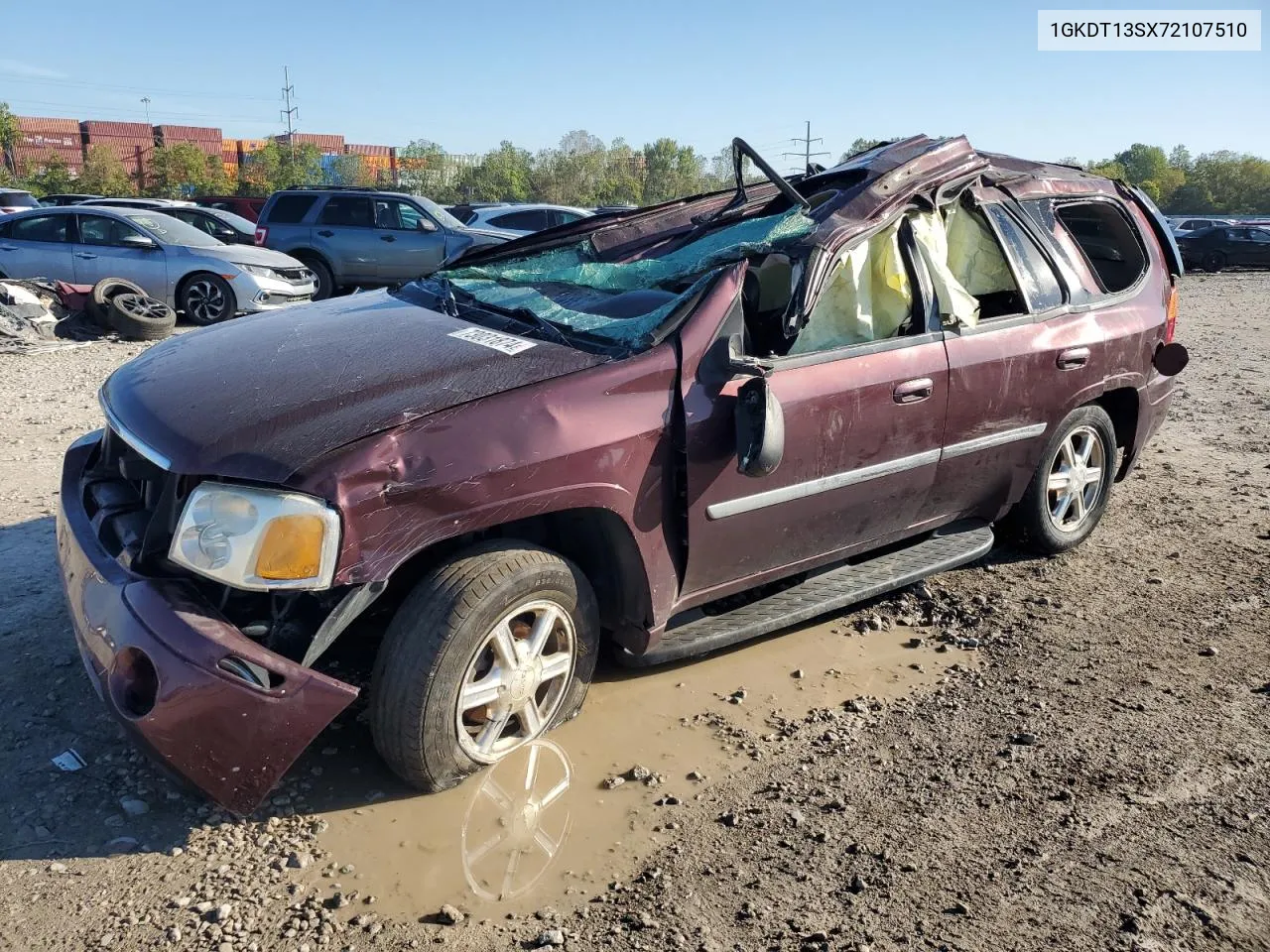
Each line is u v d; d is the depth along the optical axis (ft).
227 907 8.31
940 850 9.43
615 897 8.71
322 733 10.87
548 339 11.30
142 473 10.51
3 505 16.90
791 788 10.37
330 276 50.65
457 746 9.72
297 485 8.71
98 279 39.63
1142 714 11.97
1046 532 16.11
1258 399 29.48
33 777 9.85
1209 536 17.85
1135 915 8.63
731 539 11.46
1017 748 11.21
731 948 8.14
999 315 14.47
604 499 10.16
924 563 13.96
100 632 9.12
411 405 9.55
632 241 15.66
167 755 8.62
